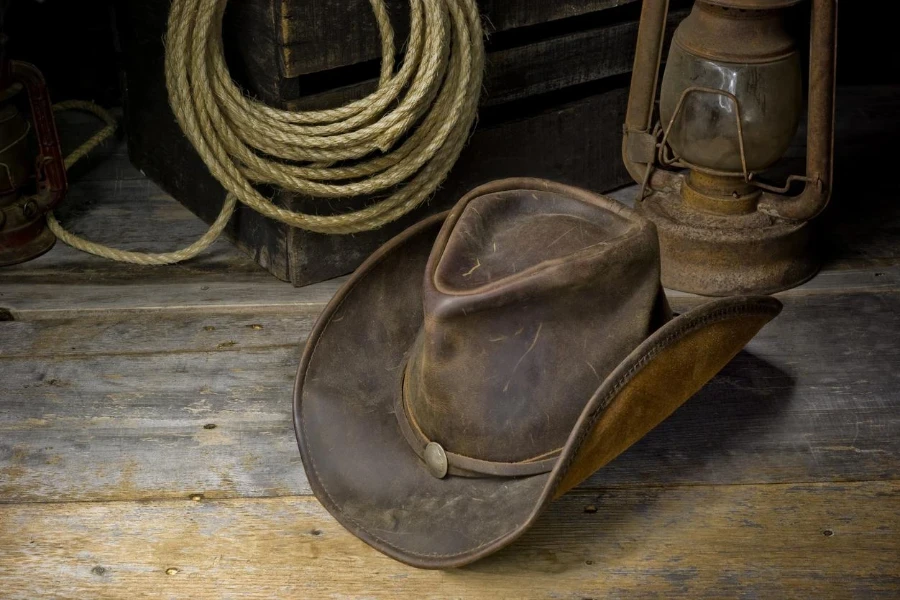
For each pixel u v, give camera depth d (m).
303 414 1.79
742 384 2.15
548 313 1.60
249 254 2.62
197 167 2.66
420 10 2.21
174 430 2.02
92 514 1.81
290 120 2.22
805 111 3.35
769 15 2.23
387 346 1.90
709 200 2.44
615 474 1.91
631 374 1.54
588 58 2.72
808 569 1.71
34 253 2.58
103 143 3.16
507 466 1.63
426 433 1.72
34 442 1.98
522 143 2.69
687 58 2.31
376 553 1.74
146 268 2.56
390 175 2.34
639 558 1.73
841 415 2.07
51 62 3.31
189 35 2.18
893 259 2.59
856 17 3.46
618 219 1.68
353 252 2.54
